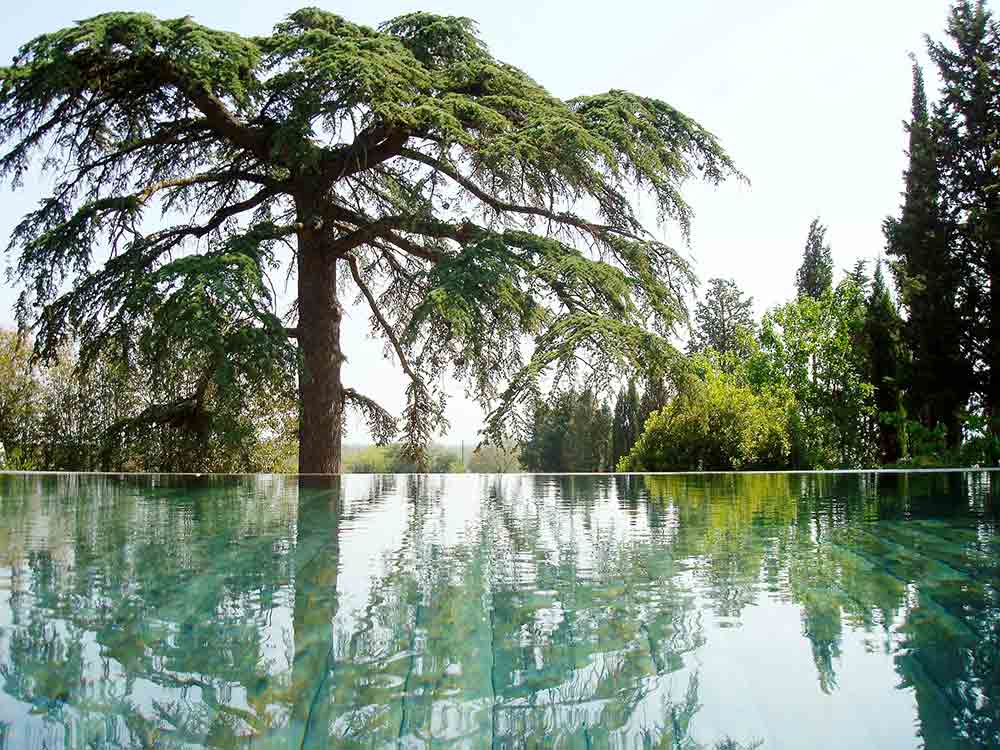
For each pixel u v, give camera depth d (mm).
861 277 26453
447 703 1562
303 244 12062
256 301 9523
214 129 11438
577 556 3180
